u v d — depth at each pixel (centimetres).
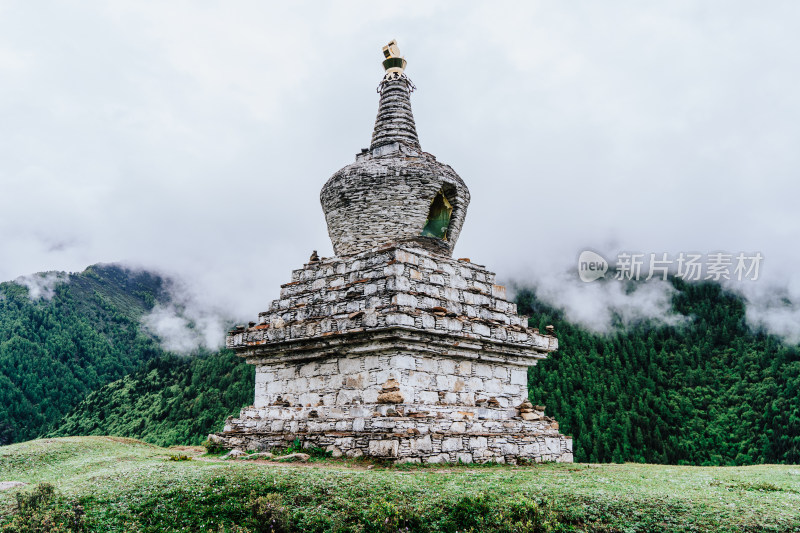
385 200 2719
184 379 10094
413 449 2086
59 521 1550
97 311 15438
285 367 2658
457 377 2472
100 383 12669
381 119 3036
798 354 7594
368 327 2250
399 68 3122
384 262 2462
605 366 8269
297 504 1608
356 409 2258
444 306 2433
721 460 6819
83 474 2217
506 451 2408
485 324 2511
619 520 1475
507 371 2711
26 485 2041
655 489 1719
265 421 2545
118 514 1616
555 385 7969
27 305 13812
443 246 2812
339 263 2619
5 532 1531
